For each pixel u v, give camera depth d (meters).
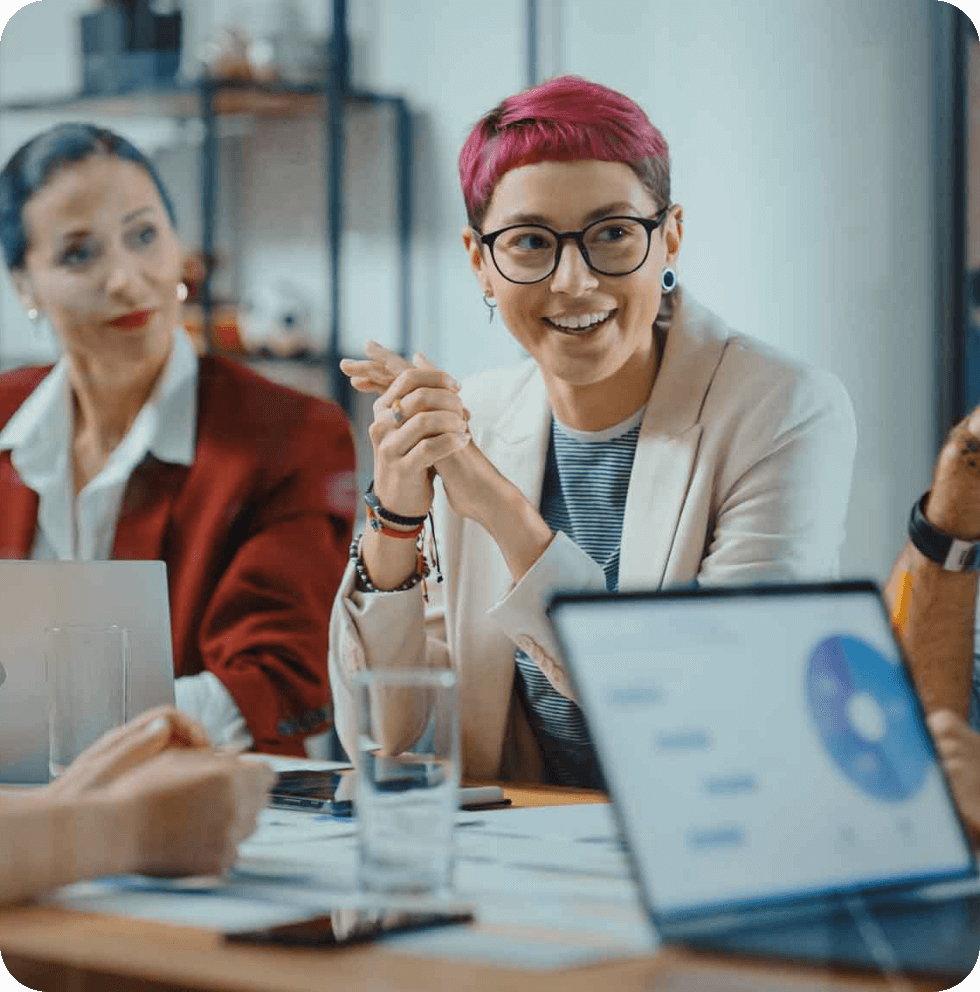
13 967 0.84
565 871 1.01
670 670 0.88
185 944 0.84
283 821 1.27
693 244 3.41
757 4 3.33
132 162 3.52
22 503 3.24
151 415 3.18
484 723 1.78
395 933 0.85
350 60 3.87
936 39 3.23
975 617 1.49
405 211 3.81
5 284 3.50
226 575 3.04
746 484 1.75
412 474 1.66
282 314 3.73
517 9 3.63
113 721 1.30
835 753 0.92
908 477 3.23
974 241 3.25
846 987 0.74
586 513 1.84
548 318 1.76
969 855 0.95
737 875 0.85
